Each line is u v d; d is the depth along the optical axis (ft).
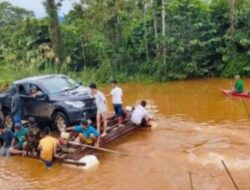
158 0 106.73
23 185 34.47
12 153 42.50
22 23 130.31
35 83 46.85
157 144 42.34
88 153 40.32
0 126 50.70
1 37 138.51
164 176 33.83
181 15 103.65
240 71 96.68
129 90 86.43
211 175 33.30
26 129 42.75
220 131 46.01
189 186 31.50
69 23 128.36
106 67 106.73
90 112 44.57
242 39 96.58
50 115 45.55
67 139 40.22
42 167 38.65
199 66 101.19
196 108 59.98
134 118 47.50
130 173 35.14
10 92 49.21
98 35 114.11
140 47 109.81
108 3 110.93
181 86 87.61
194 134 45.29
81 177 35.22
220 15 102.47
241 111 55.88
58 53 106.83
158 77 100.48
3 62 122.83
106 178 34.50
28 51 117.50
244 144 40.81
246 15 100.37
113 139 44.29
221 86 82.84
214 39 99.66
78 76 106.63
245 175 32.83
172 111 58.90
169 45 102.42
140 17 115.75
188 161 36.88
